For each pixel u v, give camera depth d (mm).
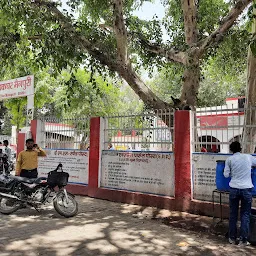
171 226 6469
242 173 5422
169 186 8039
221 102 23000
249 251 5039
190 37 9672
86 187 9805
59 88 21781
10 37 9086
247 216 5348
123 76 9352
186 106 8359
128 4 11219
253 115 7008
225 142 7219
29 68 13367
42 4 8375
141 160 8633
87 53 8969
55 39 7945
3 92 12062
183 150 7723
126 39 9328
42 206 8172
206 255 4840
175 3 11547
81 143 10156
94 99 21141
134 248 5074
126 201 8727
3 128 37031
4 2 7609
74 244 5191
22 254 4676
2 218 6910
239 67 12297
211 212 7188
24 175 7969
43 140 11391
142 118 8711
